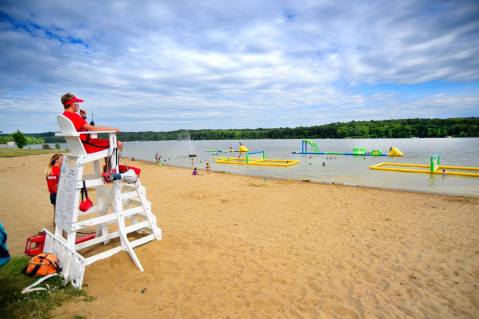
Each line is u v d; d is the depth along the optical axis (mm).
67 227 4879
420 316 4129
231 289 4738
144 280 4844
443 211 10289
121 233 5375
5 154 42375
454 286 4977
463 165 27484
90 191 13359
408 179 19656
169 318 3854
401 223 8836
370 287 4930
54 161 6113
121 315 3828
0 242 3869
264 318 3969
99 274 4848
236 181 18562
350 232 7973
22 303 3822
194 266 5508
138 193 5859
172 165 32312
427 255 6324
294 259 6066
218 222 8875
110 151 5152
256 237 7469
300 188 15672
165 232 7449
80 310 3832
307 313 4125
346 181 19047
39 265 4621
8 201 11023
